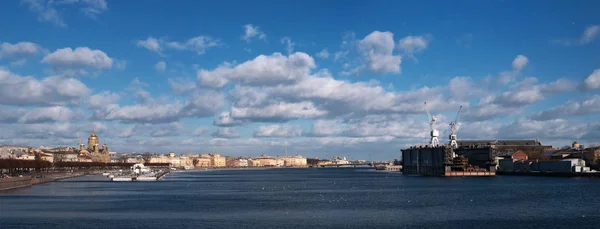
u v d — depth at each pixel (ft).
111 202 569.23
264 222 409.08
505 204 524.11
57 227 379.55
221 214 459.32
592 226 380.58
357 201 583.17
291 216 444.55
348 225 393.29
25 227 379.14
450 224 394.52
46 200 581.94
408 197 631.15
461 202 553.23
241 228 380.37
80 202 565.53
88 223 399.44
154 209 500.74
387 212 469.57
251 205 541.75
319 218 431.02
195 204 552.00
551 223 394.52
